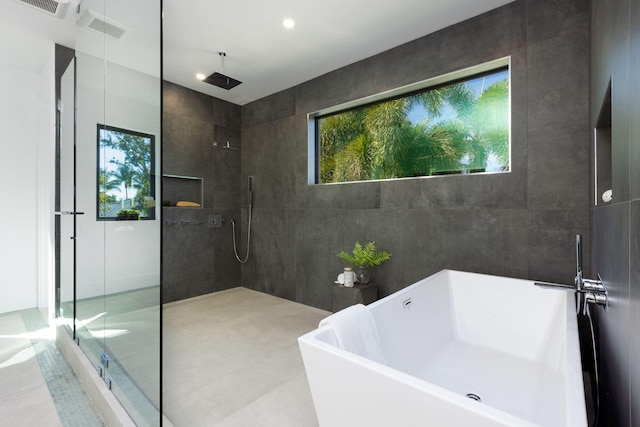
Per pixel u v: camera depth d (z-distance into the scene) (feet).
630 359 2.64
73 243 8.38
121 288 5.86
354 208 10.78
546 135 7.17
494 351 7.22
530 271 7.39
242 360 7.88
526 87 7.43
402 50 9.57
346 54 10.19
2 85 11.44
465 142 8.95
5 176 11.49
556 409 4.43
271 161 13.55
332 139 12.03
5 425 5.56
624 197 2.83
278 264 13.30
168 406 6.01
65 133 9.25
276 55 10.24
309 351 3.98
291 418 5.67
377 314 5.63
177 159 12.65
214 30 8.86
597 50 5.00
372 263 9.55
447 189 8.71
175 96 12.59
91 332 7.16
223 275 14.15
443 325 7.64
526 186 7.46
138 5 5.42
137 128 5.43
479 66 8.20
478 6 7.79
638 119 2.28
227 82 10.60
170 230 12.48
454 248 8.59
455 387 5.88
